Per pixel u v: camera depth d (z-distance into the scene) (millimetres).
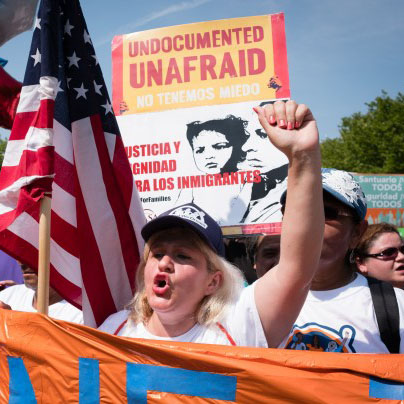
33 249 2250
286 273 1697
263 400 1588
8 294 2947
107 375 1771
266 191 2791
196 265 1888
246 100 2861
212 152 2873
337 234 2115
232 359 1633
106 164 2518
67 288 2369
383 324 2018
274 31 2875
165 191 2924
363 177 14633
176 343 1713
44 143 2156
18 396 1893
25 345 1896
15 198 2248
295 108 1724
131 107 3014
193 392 1660
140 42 3035
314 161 1667
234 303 1919
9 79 2672
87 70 2500
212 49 2932
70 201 2414
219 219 2836
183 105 2938
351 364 1540
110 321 2160
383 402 1504
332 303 2121
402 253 2836
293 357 1593
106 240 2479
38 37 2359
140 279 2078
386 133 29281
